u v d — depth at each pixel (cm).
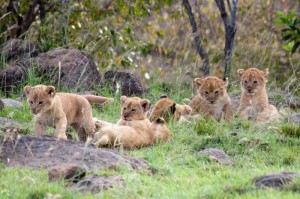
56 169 1025
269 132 1415
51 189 967
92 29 2144
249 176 1042
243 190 974
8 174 1038
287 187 972
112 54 2112
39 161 1100
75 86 1783
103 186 987
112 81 1834
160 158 1204
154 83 1955
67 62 1819
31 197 959
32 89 1284
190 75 2147
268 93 1875
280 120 1548
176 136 1372
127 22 2136
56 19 2152
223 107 1614
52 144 1151
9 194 962
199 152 1259
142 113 1360
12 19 2112
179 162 1205
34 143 1152
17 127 1373
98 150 1138
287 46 1944
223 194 965
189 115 1560
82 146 1158
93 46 2039
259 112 1666
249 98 1669
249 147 1304
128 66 2139
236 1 2092
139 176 1050
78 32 2128
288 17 1861
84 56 1853
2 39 2081
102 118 1545
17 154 1122
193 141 1348
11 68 1788
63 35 2078
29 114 1505
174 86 1944
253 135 1371
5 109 1526
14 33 2100
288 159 1242
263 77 1678
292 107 1780
